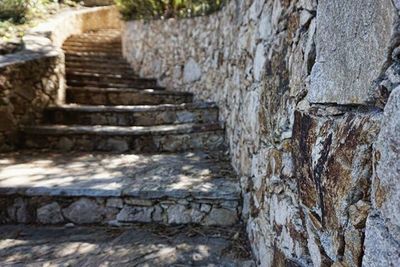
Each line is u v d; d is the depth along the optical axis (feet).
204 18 11.43
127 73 17.07
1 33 13.35
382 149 1.83
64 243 5.80
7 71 9.37
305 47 3.23
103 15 24.63
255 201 5.40
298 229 3.30
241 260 5.31
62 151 9.80
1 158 8.84
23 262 5.20
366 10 2.07
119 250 5.58
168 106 10.89
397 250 1.66
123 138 9.91
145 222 6.52
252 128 5.75
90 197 6.49
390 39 1.80
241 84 7.04
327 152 2.58
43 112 10.87
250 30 6.16
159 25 14.88
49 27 15.10
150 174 7.54
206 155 9.18
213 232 6.21
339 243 2.35
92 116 10.98
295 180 3.43
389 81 1.82
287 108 3.77
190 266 5.14
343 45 2.40
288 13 3.84
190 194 6.40
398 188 1.67
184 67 13.17
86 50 18.72
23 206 6.55
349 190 2.21
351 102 2.25
